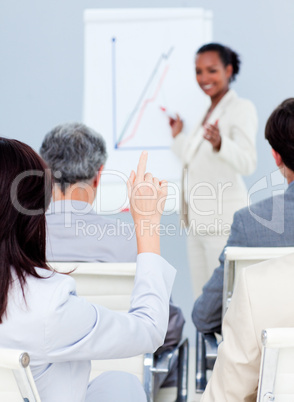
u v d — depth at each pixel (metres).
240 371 1.08
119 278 1.60
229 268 1.63
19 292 0.97
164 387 2.41
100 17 4.19
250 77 4.41
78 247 1.76
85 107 4.24
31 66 4.55
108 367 1.63
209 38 4.12
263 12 4.37
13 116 4.59
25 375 0.91
